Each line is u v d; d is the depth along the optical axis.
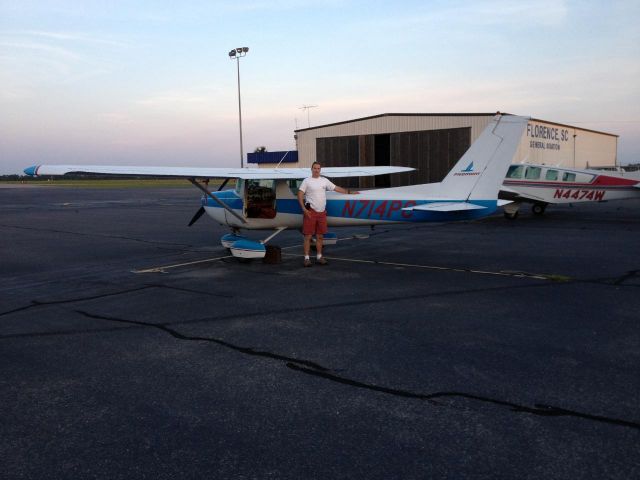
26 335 4.72
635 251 9.11
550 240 10.70
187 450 2.75
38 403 3.32
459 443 2.76
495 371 3.71
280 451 2.72
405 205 8.15
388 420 3.03
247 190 8.49
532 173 15.10
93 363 4.00
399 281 6.82
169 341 4.49
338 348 4.24
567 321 4.89
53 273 7.83
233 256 8.85
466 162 8.05
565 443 2.74
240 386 3.54
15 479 2.51
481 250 9.48
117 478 2.51
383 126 28.16
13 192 40.50
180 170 7.79
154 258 9.10
